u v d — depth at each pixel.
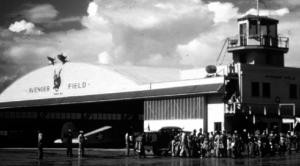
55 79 72.44
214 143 40.78
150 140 43.19
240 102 49.56
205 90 49.47
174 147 42.44
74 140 63.44
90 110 72.56
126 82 60.81
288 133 47.19
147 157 41.25
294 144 47.66
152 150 43.22
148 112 57.12
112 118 70.94
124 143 68.56
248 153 41.91
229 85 49.91
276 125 51.44
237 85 50.41
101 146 65.75
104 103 69.75
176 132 44.38
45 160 37.00
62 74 71.25
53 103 70.56
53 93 72.69
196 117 51.28
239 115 49.34
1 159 37.91
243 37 54.66
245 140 43.53
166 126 51.22
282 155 43.56
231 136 40.94
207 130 50.34
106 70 64.12
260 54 54.50
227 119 49.09
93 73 65.88
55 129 74.94
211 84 49.88
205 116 50.56
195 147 40.97
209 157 40.81
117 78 62.25
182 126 52.72
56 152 49.25
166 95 53.75
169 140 43.69
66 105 74.25
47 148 61.44
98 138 64.06
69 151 42.47
